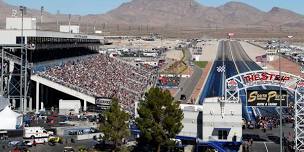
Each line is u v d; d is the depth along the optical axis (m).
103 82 184.75
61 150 107.19
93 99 160.38
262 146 116.69
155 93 103.44
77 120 141.75
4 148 106.31
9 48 152.25
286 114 155.50
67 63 195.38
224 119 110.69
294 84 117.31
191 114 114.19
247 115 162.88
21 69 149.50
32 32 154.12
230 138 110.50
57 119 143.25
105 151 108.06
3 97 140.50
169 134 103.19
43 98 167.62
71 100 158.25
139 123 103.88
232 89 119.38
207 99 118.50
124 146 108.06
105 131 104.69
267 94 119.62
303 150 107.44
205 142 110.25
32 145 112.19
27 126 128.50
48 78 160.00
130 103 162.88
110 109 105.50
